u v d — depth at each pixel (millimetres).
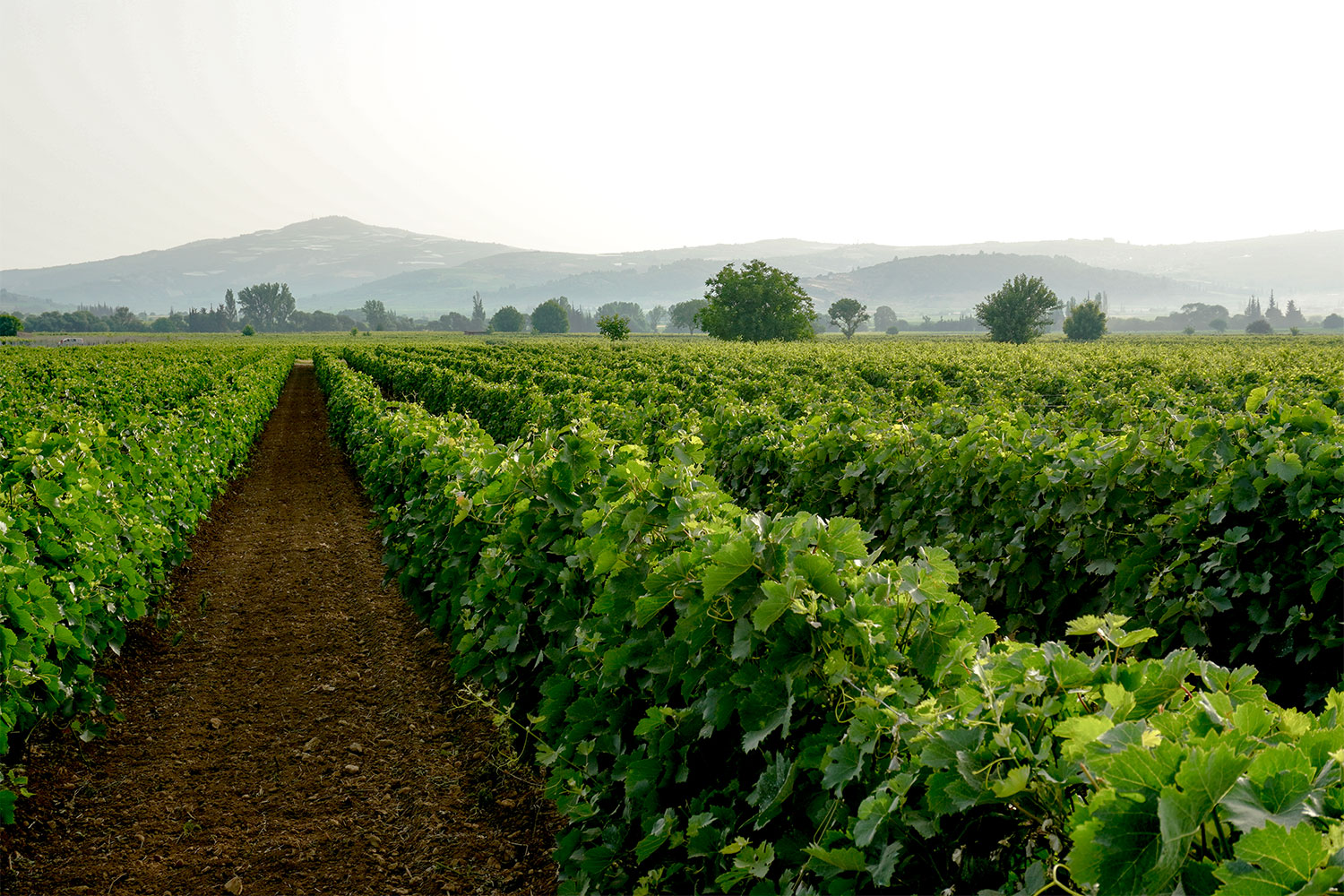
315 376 53750
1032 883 1588
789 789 2344
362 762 5016
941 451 6723
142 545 6840
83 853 4117
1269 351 35469
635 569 3553
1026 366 25062
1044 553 5871
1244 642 4699
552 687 3973
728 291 78625
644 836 3068
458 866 4008
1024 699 1864
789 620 2539
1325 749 1396
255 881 3918
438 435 8828
